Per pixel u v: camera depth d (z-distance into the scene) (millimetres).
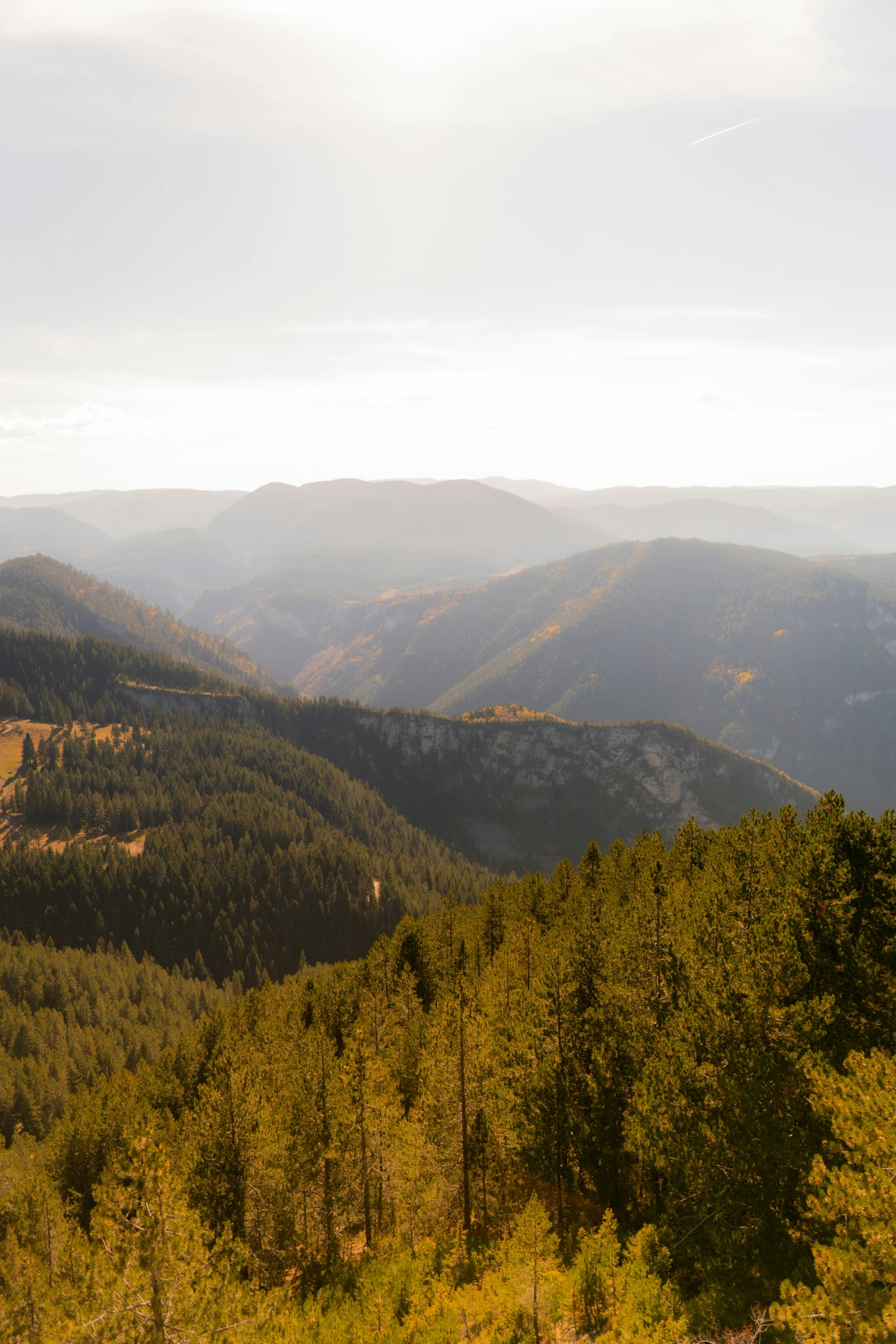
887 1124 18672
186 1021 145125
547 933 65875
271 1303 26328
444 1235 39406
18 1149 84562
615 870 74625
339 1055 62938
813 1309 17031
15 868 194125
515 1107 38812
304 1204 41625
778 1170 25609
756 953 30312
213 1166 38906
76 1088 107875
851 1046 28000
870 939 30984
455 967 73250
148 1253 22578
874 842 32969
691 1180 27750
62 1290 23688
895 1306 15750
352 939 194875
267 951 187500
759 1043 27500
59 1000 141250
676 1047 30578
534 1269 26828
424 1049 47594
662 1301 24453
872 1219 17625
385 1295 32469
